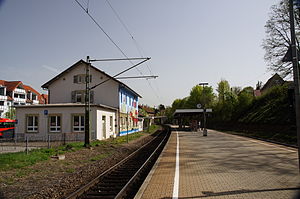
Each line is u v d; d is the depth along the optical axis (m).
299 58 7.75
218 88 57.47
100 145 20.59
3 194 7.42
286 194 6.38
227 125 49.84
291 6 7.78
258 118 34.47
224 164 10.88
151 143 25.02
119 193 6.89
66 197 6.85
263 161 11.48
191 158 12.77
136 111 47.28
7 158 12.59
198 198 6.19
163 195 6.47
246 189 6.89
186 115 51.50
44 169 11.13
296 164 10.64
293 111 7.66
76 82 33.22
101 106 26.19
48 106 26.25
